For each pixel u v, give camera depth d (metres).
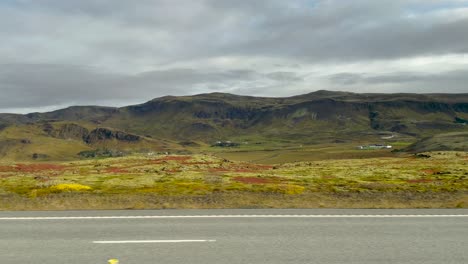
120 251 14.03
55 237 15.83
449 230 17.30
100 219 18.97
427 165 78.62
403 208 22.45
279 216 19.80
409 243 15.31
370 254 13.96
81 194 25.36
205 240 15.45
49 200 23.47
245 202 23.45
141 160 85.81
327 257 13.58
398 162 93.81
